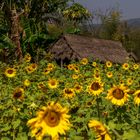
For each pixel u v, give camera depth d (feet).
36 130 12.85
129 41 252.21
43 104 28.14
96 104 24.16
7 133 18.97
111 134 14.37
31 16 116.06
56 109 12.90
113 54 118.62
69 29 125.39
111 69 71.67
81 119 19.49
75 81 51.55
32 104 24.36
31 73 56.13
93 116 20.97
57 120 12.80
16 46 96.02
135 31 254.06
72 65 63.57
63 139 15.33
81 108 23.93
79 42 114.21
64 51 110.22
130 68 69.21
